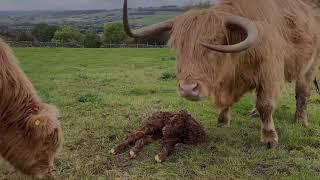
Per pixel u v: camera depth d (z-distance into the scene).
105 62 16.27
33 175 3.81
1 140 3.73
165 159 4.38
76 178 4.05
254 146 4.73
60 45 34.00
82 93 7.52
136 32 4.42
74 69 12.85
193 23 4.18
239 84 4.61
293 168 4.27
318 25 5.37
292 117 5.77
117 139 4.88
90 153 4.54
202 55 4.13
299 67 5.06
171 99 6.75
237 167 4.25
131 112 5.95
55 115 3.77
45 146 3.72
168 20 4.53
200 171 4.18
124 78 10.00
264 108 4.68
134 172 4.17
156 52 23.78
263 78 4.57
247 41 3.93
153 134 4.73
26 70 12.38
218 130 5.16
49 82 9.32
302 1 5.33
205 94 4.15
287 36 4.84
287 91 7.32
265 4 4.59
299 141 4.86
